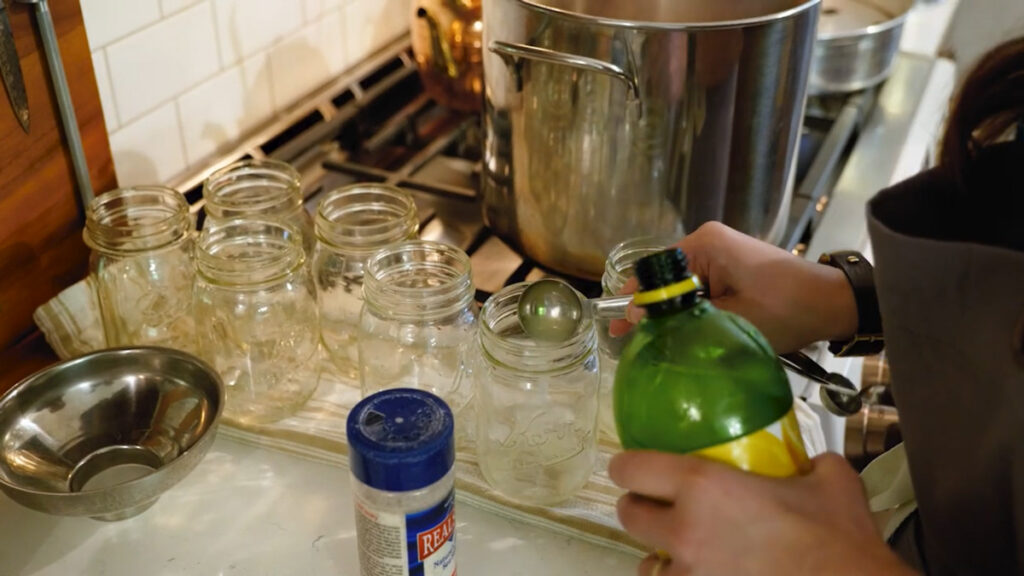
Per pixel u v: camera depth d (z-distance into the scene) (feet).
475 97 3.59
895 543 2.00
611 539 2.11
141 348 2.33
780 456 1.49
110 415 2.31
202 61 3.33
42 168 2.74
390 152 3.84
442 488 1.76
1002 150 1.53
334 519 2.18
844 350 2.27
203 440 2.07
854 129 3.91
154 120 3.20
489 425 2.21
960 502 1.61
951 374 1.54
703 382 1.46
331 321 2.74
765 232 2.81
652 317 1.55
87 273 2.98
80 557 2.07
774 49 2.46
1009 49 1.52
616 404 1.58
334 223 2.64
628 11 3.44
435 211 3.40
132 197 2.68
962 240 1.62
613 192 2.65
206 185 2.82
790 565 1.42
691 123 2.51
